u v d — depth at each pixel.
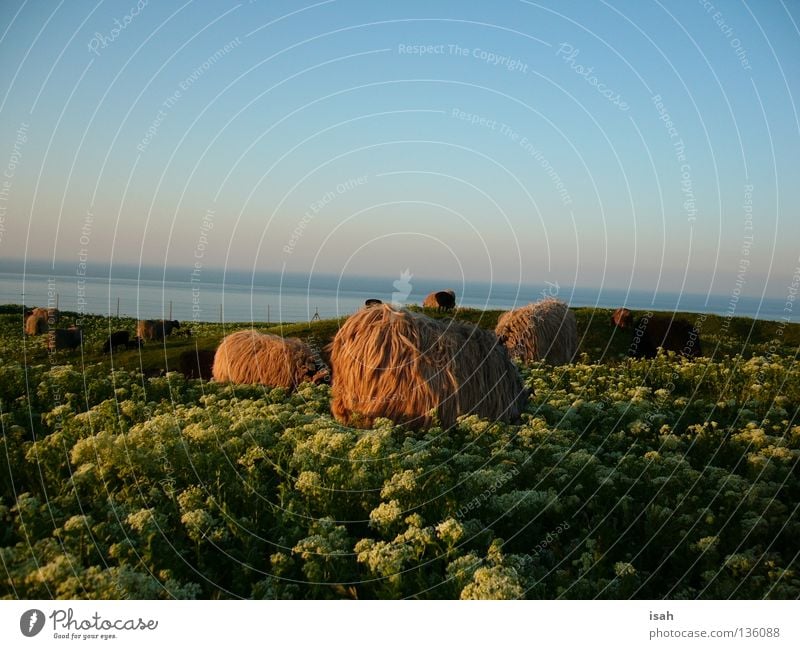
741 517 4.64
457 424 6.58
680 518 4.36
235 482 4.78
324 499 4.58
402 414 6.56
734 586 3.88
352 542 4.23
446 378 6.57
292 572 3.92
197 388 8.73
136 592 3.51
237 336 10.07
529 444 5.92
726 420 7.61
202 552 3.99
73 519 3.78
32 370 8.49
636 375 10.77
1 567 3.51
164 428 5.44
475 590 3.32
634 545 4.30
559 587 3.80
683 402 8.12
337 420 6.94
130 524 4.09
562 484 4.99
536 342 13.30
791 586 3.88
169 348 17.67
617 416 7.32
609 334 17.94
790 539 4.46
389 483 4.52
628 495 4.91
